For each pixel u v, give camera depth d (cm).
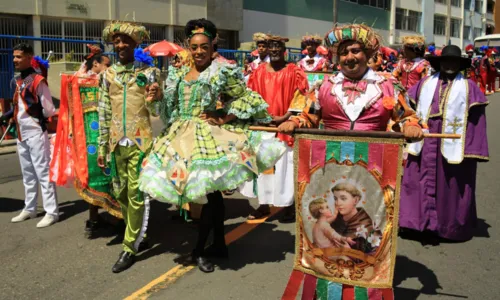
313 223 331
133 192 445
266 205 586
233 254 471
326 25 3152
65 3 1753
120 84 449
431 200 498
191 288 400
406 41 854
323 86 349
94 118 511
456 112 487
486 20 5934
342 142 320
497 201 649
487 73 2356
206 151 393
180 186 388
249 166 400
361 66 334
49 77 1620
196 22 416
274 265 444
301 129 329
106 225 559
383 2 3788
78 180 514
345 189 322
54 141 532
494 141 1092
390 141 311
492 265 446
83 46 1834
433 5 4522
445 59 494
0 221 578
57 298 388
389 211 315
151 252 479
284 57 570
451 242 506
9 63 1180
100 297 388
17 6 1638
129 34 444
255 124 425
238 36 2519
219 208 451
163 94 432
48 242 510
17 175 816
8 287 407
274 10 2745
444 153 489
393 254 317
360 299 323
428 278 419
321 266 331
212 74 407
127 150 450
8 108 1153
